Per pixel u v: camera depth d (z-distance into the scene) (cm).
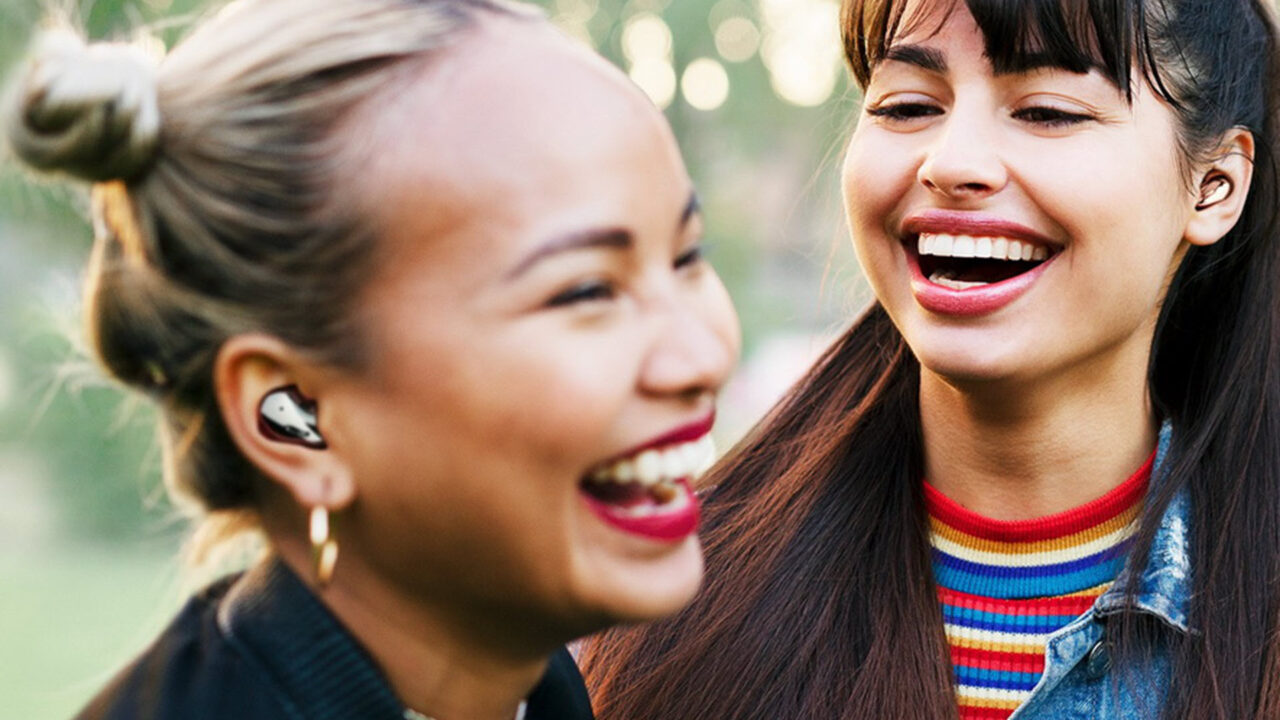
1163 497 141
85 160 88
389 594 96
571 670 119
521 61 90
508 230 87
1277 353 147
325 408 91
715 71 640
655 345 90
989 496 145
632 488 95
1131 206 130
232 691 93
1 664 433
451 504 91
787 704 146
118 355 96
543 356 87
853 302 186
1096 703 139
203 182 89
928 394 147
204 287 90
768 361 651
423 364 88
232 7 96
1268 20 150
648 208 90
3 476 604
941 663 142
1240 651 137
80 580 553
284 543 97
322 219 88
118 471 586
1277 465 145
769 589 152
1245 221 148
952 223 132
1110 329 133
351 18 91
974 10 128
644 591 93
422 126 88
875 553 149
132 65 89
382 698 94
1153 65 130
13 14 425
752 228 673
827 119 254
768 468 166
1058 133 130
